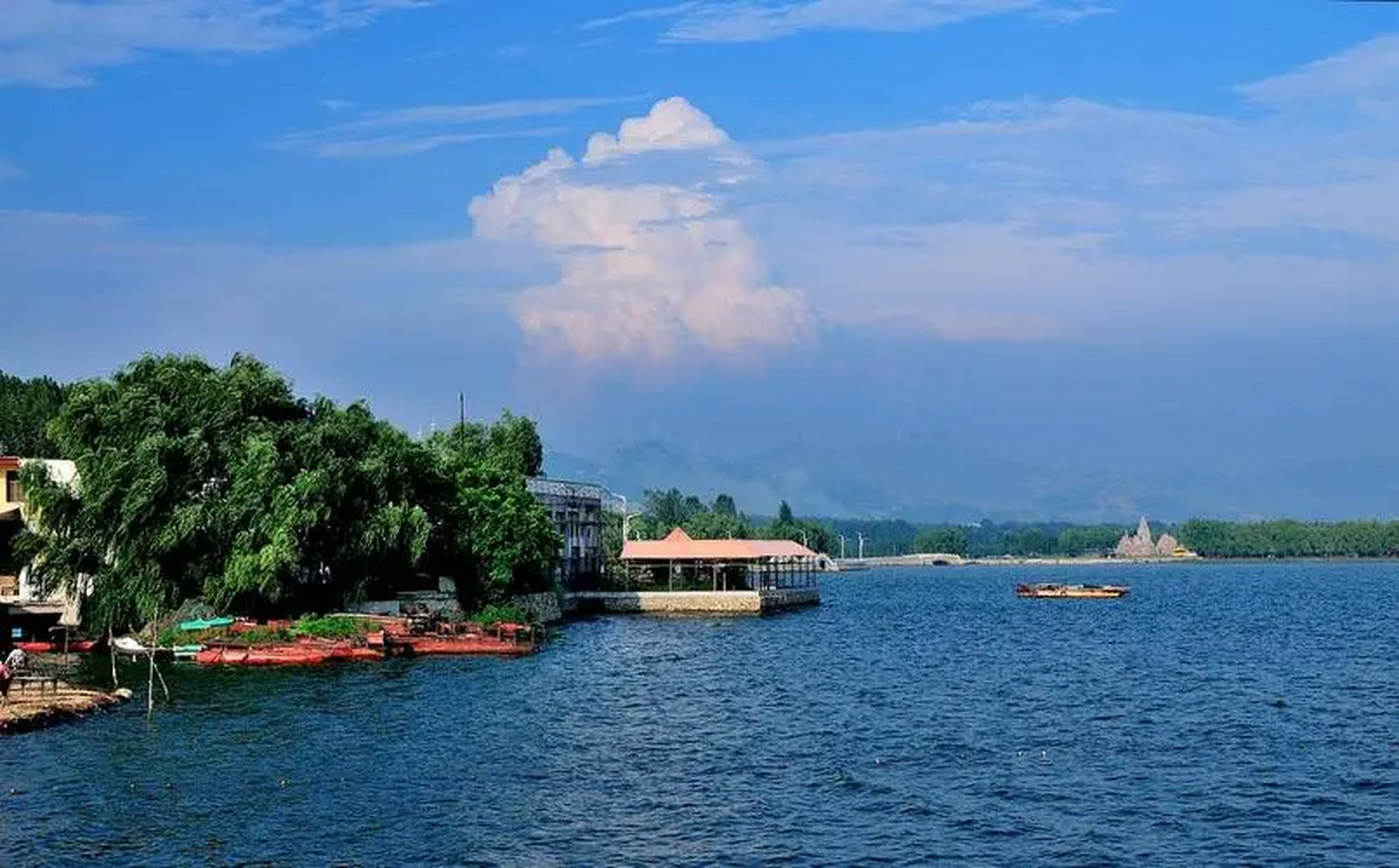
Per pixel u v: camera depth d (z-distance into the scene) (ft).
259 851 151.84
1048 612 607.78
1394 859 151.94
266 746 209.87
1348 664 352.28
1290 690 293.43
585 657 354.95
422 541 373.40
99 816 164.96
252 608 357.20
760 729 233.96
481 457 530.68
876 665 346.95
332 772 191.93
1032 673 327.67
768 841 158.40
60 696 240.32
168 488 337.52
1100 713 256.11
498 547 440.04
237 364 374.43
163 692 265.95
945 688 295.07
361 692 272.10
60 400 607.37
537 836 159.22
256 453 344.69
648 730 230.89
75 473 345.51
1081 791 184.96
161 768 191.72
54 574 337.31
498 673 310.65
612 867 147.64
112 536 336.08
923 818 169.58
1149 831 163.73
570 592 563.48
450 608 403.75
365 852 151.84
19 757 197.06
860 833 161.99
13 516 354.13
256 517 341.41
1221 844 158.40
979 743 221.87
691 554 586.04
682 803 176.24
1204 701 274.57
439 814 168.35
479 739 219.41
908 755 209.77
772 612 579.48
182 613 344.08
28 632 337.52
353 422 377.71
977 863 150.61
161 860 148.15
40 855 149.38
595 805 174.50
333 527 363.35
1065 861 151.53
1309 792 184.14
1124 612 600.80
